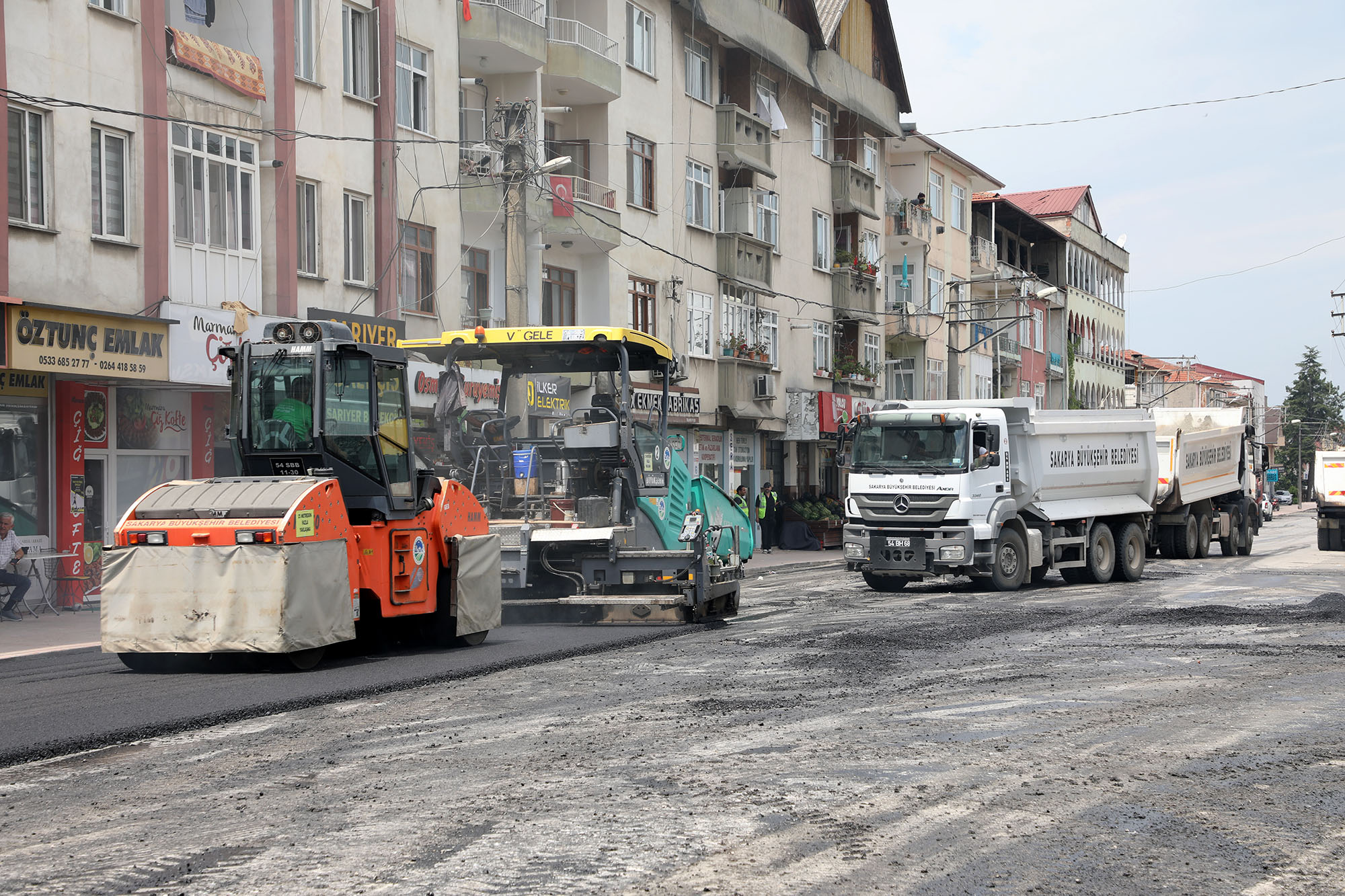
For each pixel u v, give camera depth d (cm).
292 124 2314
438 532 1332
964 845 607
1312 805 689
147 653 1136
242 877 554
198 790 718
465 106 2944
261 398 1252
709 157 3856
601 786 727
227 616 1115
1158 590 2227
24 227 1811
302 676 1115
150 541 1139
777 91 4241
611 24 3325
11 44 1800
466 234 2822
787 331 4297
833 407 4397
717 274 3862
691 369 3703
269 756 810
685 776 751
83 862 578
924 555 2198
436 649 1334
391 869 564
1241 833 630
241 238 2212
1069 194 7731
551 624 1564
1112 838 622
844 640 1446
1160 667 1230
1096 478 2469
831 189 4638
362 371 1259
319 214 2397
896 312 5200
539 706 997
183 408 2205
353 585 1202
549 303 3173
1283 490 14025
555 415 1572
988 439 2212
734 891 535
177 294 2069
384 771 766
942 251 5672
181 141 2086
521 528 1507
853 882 548
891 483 2223
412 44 2648
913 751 828
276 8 2300
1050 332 7544
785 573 2856
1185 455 3078
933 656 1309
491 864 570
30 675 1183
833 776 752
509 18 2839
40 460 1923
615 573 1545
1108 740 867
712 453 3859
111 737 851
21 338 1727
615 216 3209
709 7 3747
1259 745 852
